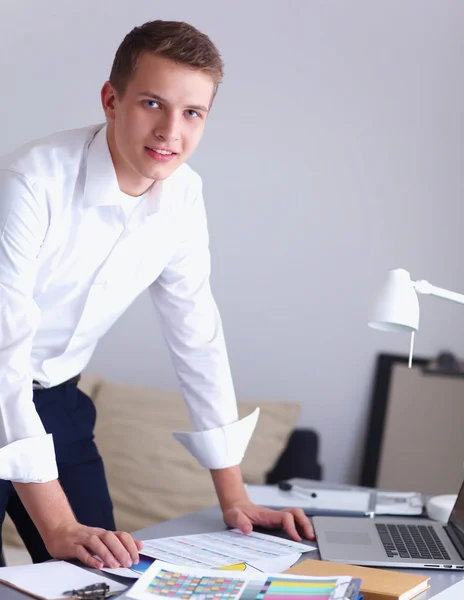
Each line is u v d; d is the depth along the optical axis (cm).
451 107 276
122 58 137
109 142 147
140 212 154
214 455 165
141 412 281
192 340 169
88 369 316
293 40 290
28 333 141
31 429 138
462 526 145
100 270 156
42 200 142
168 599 113
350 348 290
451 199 277
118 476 268
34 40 310
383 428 283
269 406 288
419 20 278
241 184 298
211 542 144
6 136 315
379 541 147
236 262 300
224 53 297
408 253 282
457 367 275
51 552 134
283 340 297
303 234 293
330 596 111
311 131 290
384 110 283
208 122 300
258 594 113
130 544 131
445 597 121
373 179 285
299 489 185
